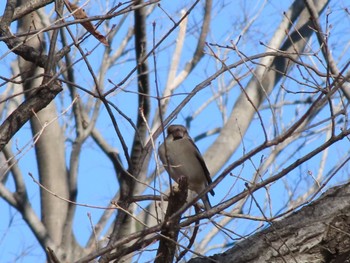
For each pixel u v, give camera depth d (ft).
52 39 28.60
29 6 29.71
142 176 43.65
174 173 37.68
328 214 25.31
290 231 25.44
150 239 26.12
